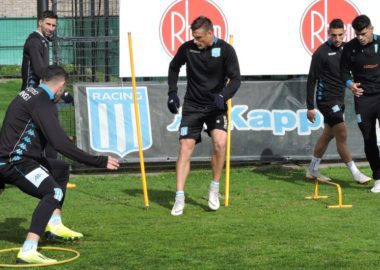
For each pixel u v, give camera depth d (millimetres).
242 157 12617
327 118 11234
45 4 12711
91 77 12859
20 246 7949
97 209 9820
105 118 12305
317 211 9469
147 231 8492
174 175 12289
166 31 12172
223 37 12297
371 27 10406
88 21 13188
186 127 9422
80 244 7930
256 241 7957
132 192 11000
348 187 11086
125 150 12344
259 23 12344
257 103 12633
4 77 30922
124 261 7242
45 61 10977
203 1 12203
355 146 12898
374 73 10500
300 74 12469
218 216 9258
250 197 10453
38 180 7305
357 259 7242
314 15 12430
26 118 7309
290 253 7469
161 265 7094
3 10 38938
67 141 7211
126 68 12172
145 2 12117
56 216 8094
